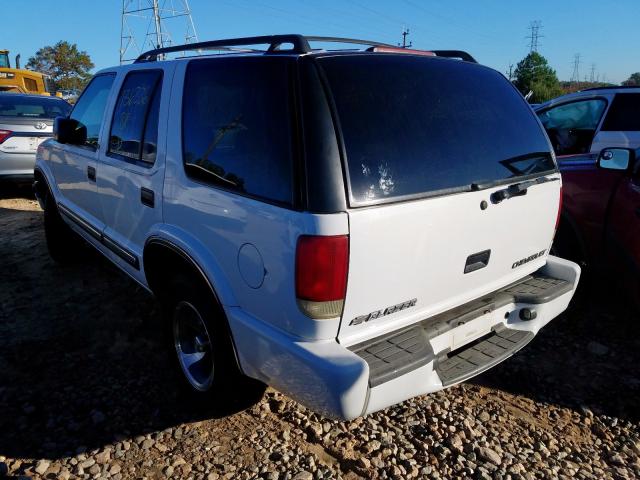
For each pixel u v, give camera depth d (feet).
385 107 7.87
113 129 12.22
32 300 14.75
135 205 10.99
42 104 30.19
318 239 6.90
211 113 8.91
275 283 7.48
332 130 7.20
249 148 7.98
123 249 11.87
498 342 9.57
